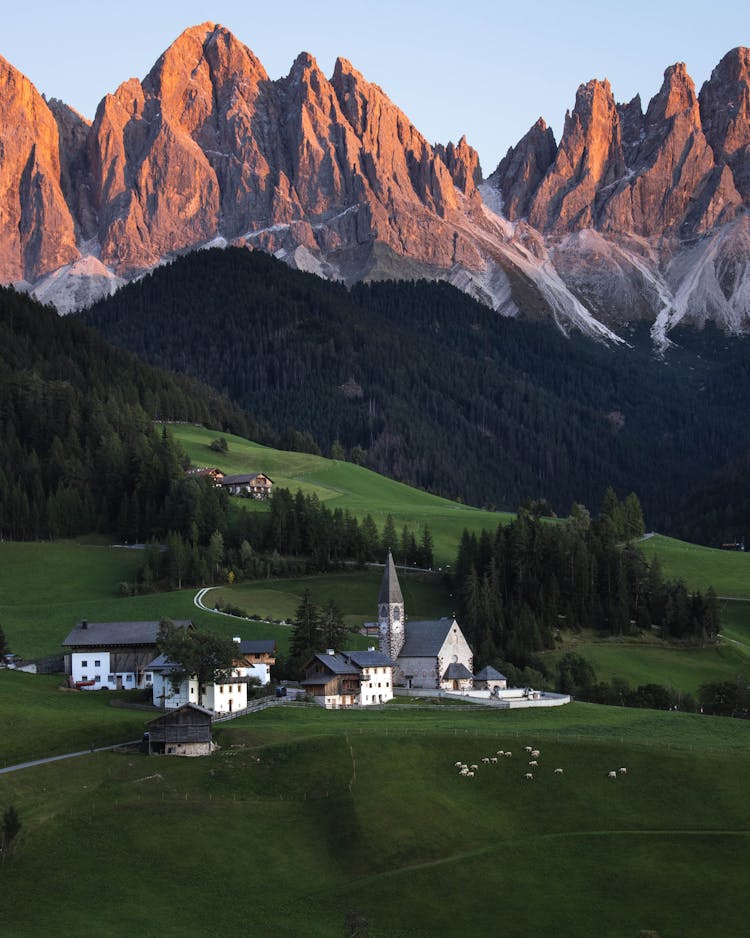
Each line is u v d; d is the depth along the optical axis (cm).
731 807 13862
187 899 11925
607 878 12444
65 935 11112
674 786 14350
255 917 11694
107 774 14050
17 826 12350
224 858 12631
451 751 15075
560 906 11975
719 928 11594
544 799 14125
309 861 12750
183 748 14738
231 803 13612
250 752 14662
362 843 12975
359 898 12094
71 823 12925
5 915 11406
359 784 14012
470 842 13212
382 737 15238
